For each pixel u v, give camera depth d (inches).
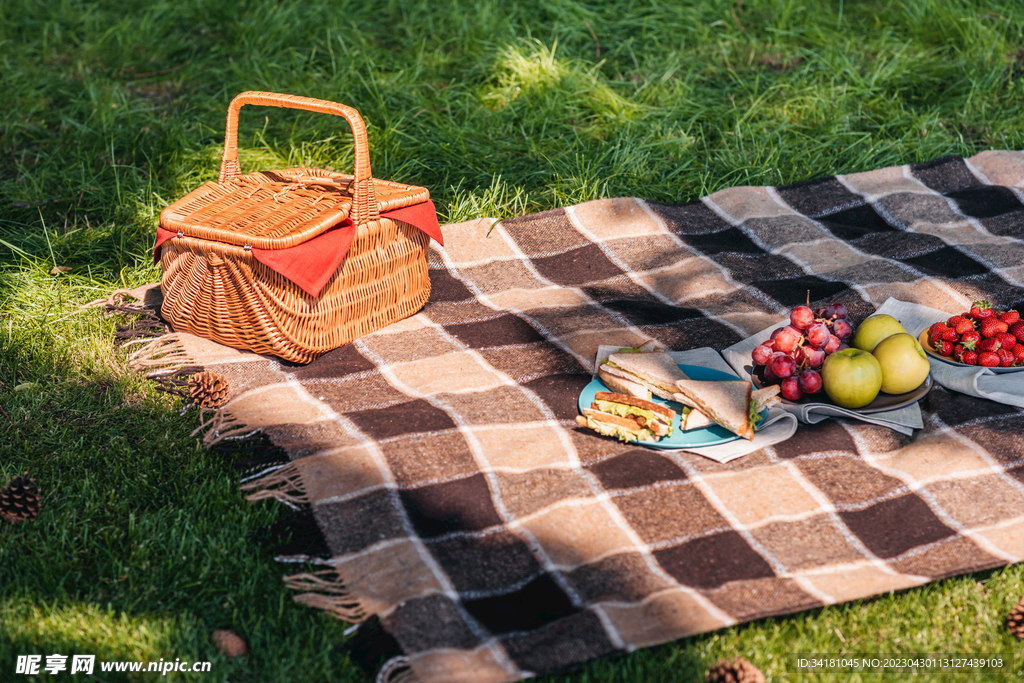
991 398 114.0
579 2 262.1
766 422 107.3
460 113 214.2
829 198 173.5
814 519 95.0
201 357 123.9
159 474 106.2
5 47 252.1
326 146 196.1
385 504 95.8
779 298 141.1
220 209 123.9
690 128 203.2
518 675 76.3
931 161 181.5
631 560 88.6
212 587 89.8
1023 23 238.7
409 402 115.7
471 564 88.7
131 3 281.1
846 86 216.7
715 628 80.5
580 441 108.4
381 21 266.4
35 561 92.8
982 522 94.8
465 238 160.2
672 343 130.3
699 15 257.0
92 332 134.4
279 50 247.8
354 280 126.0
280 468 101.9
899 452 106.8
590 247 159.2
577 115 211.0
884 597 89.4
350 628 83.3
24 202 173.3
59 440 112.2
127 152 195.5
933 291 139.0
